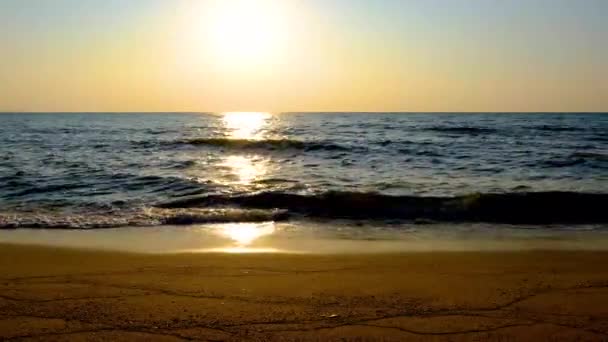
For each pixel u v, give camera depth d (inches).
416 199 471.5
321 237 355.3
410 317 185.9
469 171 745.6
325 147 1104.8
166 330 173.8
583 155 911.0
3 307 196.5
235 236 355.9
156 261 275.3
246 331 172.9
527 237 354.9
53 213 445.7
